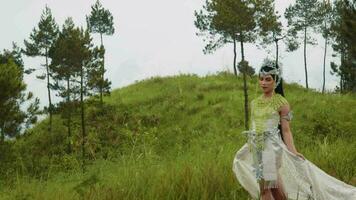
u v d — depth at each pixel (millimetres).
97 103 39031
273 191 6621
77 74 35500
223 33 39344
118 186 7719
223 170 8383
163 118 35656
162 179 7684
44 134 35094
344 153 9977
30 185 9062
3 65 25406
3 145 24000
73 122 37375
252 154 6574
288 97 33188
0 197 8977
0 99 24500
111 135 31156
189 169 7965
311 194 6543
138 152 10445
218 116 33000
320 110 28297
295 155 6531
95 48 35906
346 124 21859
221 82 40750
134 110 38688
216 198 7230
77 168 11195
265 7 30391
